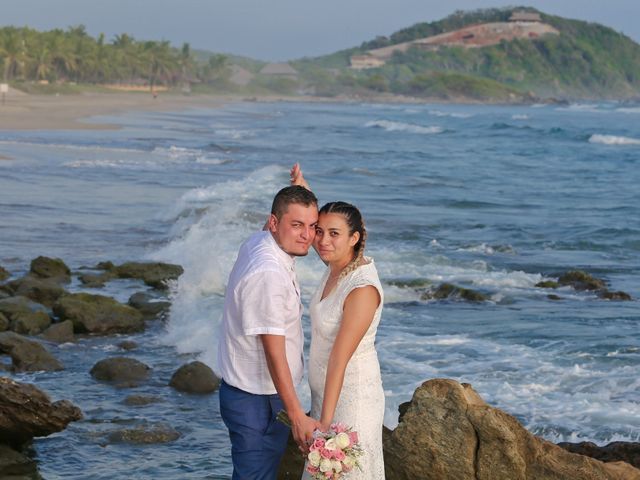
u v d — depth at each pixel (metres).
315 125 80.38
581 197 28.20
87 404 7.81
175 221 19.58
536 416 7.49
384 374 8.64
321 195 25.94
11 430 6.39
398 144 55.66
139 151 39.50
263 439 4.22
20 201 21.92
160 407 7.77
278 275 4.04
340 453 3.82
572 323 11.22
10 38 156.00
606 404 7.79
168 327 10.77
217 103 159.38
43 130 52.16
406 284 13.70
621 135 76.06
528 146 57.25
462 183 31.66
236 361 4.19
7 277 13.34
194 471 6.31
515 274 14.81
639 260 16.98
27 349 9.04
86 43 180.50
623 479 4.57
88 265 14.80
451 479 4.69
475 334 10.52
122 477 6.15
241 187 24.16
